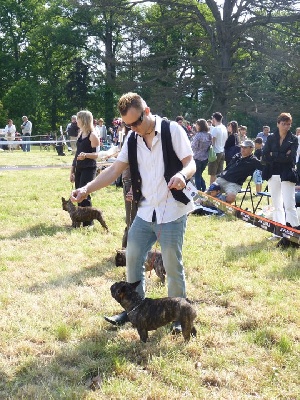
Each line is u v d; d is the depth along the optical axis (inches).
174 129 150.8
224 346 161.3
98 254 266.8
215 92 1517.0
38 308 189.6
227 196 377.7
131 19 1545.3
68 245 285.9
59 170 722.8
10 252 269.3
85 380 142.2
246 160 379.2
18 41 2150.6
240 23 1450.5
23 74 2166.6
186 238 308.5
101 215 317.4
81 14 1972.2
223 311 190.5
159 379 141.3
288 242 283.6
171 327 171.2
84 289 212.2
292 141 290.7
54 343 162.1
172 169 151.9
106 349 158.6
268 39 1435.8
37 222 348.2
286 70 1521.9
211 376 141.9
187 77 1540.4
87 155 311.9
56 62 2170.3
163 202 154.8
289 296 206.5
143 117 145.9
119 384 136.9
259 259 258.7
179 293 164.7
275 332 169.2
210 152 455.2
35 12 2133.4
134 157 154.3
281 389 136.2
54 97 2144.4
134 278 166.7
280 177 295.6
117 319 176.2
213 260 257.6
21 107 2030.0
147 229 160.7
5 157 930.1
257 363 150.3
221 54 1482.5
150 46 1827.0
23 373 144.3
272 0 1370.6
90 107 2174.0
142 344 160.9
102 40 2057.1
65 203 330.6
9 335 167.0
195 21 1526.8
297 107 1481.3
